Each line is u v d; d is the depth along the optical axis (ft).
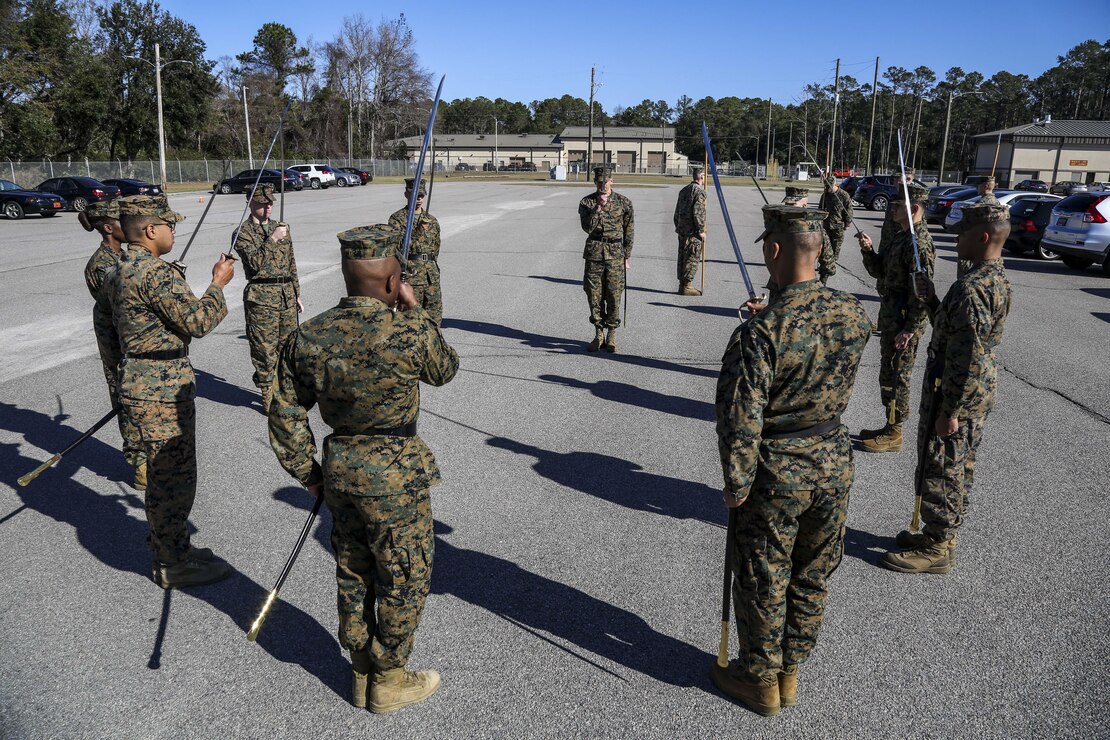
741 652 9.96
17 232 70.64
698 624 12.00
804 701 10.32
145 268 11.69
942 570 13.39
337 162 222.89
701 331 31.73
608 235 26.89
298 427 9.25
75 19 171.42
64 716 9.89
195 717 9.93
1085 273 51.13
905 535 14.17
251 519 15.20
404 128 290.35
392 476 9.12
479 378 24.89
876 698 10.35
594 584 13.05
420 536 9.49
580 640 11.58
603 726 9.84
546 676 10.78
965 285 11.62
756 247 62.23
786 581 9.49
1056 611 12.27
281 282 20.86
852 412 21.89
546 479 17.19
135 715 9.94
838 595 12.78
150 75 176.96
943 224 81.92
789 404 8.96
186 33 180.45
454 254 55.21
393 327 9.00
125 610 12.19
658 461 18.29
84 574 13.21
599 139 333.21
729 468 8.85
